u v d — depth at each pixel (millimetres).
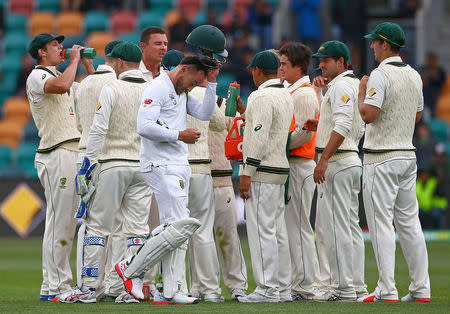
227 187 24734
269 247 22938
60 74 25328
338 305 21406
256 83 23766
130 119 22922
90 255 22656
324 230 23656
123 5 84125
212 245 23562
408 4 71375
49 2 84438
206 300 23391
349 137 23688
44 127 24312
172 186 20984
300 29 75000
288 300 23344
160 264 22328
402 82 22453
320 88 26891
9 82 79625
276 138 23031
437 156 63031
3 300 24297
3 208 57969
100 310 19781
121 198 23062
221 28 69688
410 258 23031
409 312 19297
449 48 78375
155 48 24594
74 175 24375
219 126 24094
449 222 62438
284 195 23391
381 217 22594
